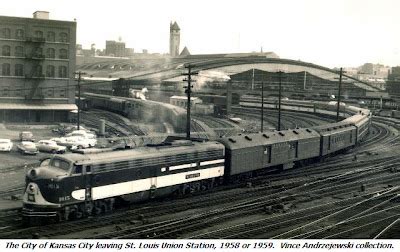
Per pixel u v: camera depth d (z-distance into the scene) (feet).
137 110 264.31
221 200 99.35
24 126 221.46
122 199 88.48
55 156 80.02
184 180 101.35
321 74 481.05
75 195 78.74
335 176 131.95
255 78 447.01
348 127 185.26
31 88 234.99
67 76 241.96
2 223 77.87
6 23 225.97
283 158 136.87
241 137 123.75
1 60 227.40
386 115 348.59
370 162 160.35
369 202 103.55
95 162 81.71
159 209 90.43
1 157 147.74
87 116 267.59
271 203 98.73
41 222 78.02
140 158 90.22
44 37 234.58
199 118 291.79
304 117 317.42
